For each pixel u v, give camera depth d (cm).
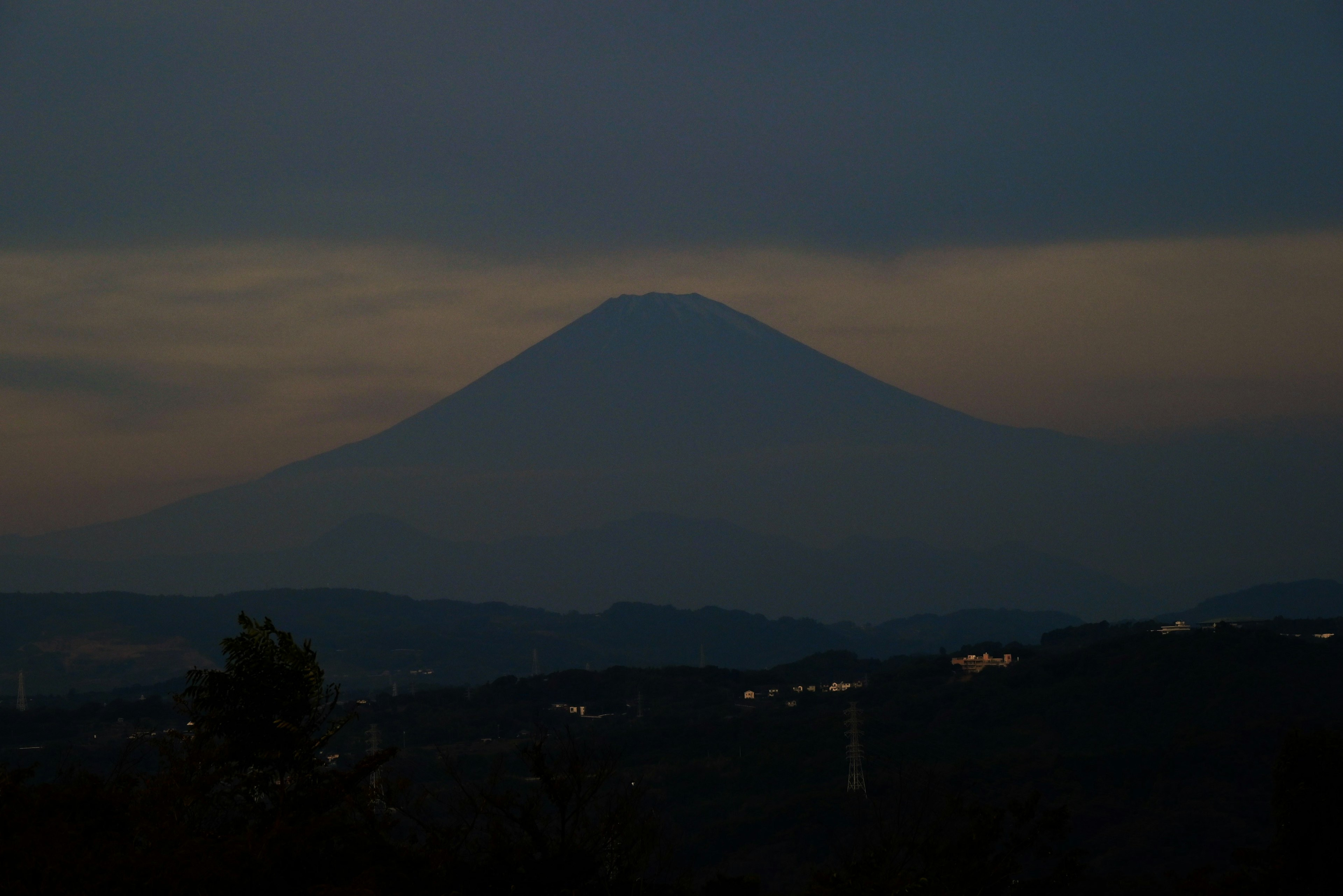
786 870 6644
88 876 2008
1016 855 2694
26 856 2008
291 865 2162
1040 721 13650
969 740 12938
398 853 2295
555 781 2439
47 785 2300
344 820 2319
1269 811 8194
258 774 2397
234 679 2369
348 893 2012
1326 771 2639
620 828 2484
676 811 8606
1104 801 8650
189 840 2117
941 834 2647
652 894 2528
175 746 2484
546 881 2292
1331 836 2592
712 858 7156
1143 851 7644
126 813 2272
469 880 2275
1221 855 7444
